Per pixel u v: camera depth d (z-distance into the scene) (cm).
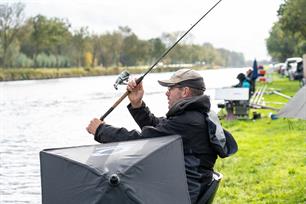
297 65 4278
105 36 10350
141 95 525
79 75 9212
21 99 3300
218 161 1017
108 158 390
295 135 1301
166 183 387
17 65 8438
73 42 9844
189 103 453
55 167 398
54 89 4453
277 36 7488
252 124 1575
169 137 421
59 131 1731
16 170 1125
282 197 744
